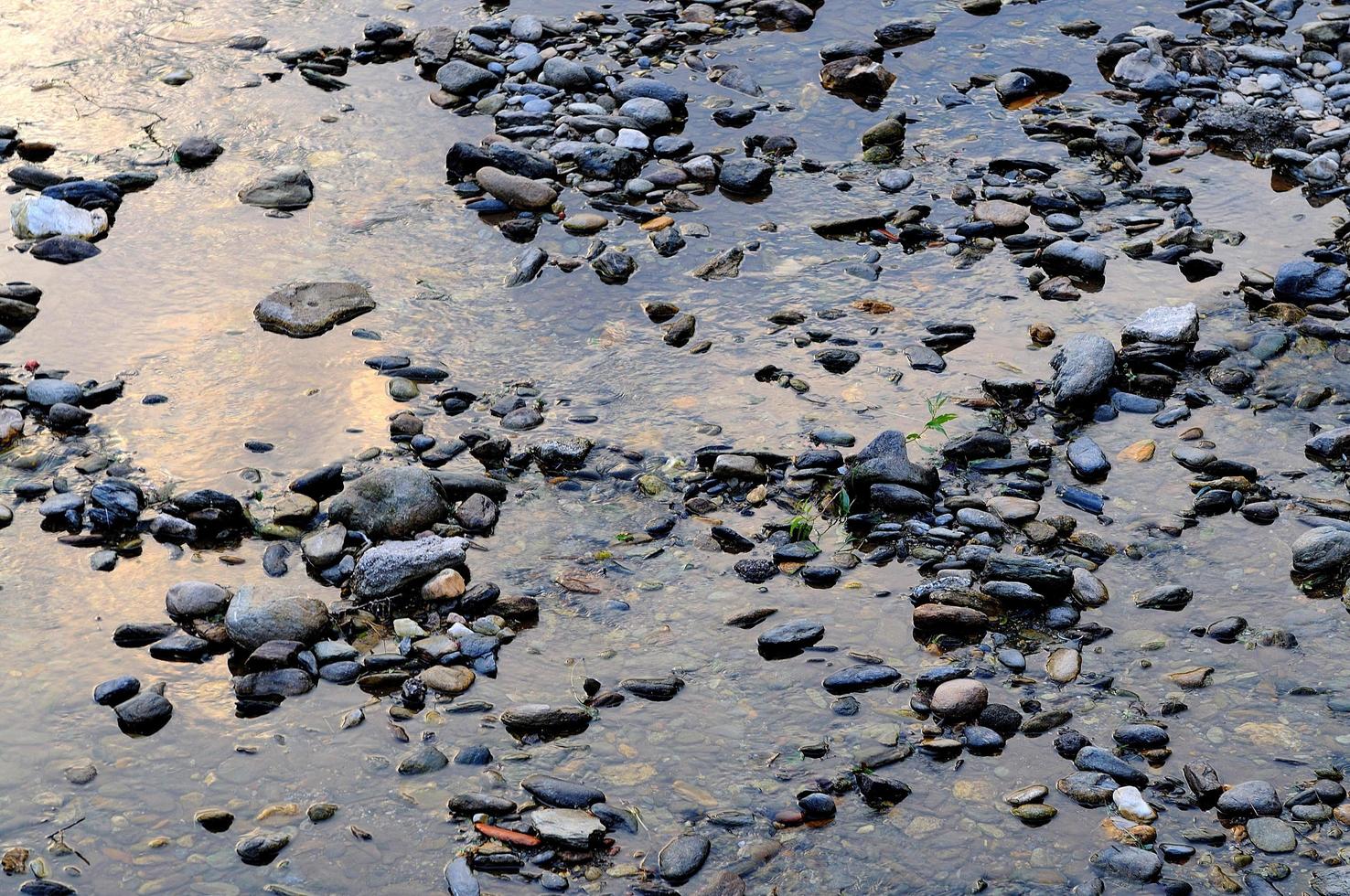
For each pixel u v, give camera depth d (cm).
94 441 413
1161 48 651
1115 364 437
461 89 624
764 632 342
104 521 378
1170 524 375
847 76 624
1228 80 628
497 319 476
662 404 430
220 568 366
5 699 323
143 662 335
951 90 629
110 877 278
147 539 377
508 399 434
